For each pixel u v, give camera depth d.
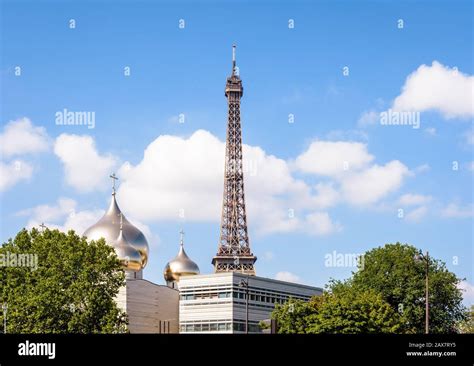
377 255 172.62
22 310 130.00
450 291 165.62
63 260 138.75
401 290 165.25
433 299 164.25
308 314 145.38
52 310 131.62
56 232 143.75
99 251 143.25
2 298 135.12
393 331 140.38
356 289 168.50
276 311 147.75
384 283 166.75
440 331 163.62
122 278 144.62
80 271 139.88
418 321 165.62
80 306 138.00
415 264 167.50
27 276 136.25
